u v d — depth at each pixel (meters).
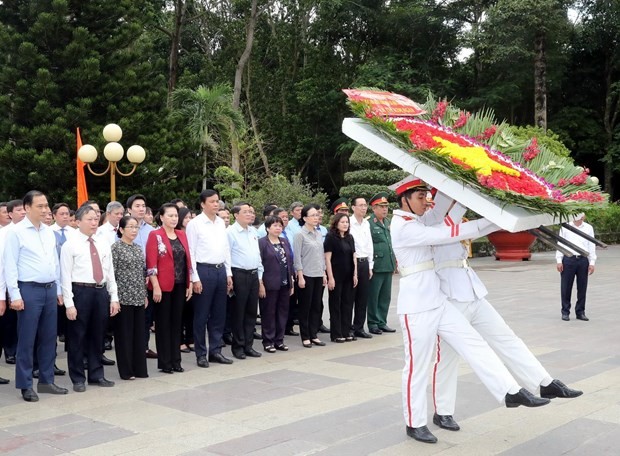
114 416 5.66
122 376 7.04
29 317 6.30
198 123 21.52
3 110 18.09
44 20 17.78
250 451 4.71
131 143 18.92
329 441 4.89
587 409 5.61
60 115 17.86
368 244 9.36
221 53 31.48
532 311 11.39
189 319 8.74
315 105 29.75
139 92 19.61
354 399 6.06
